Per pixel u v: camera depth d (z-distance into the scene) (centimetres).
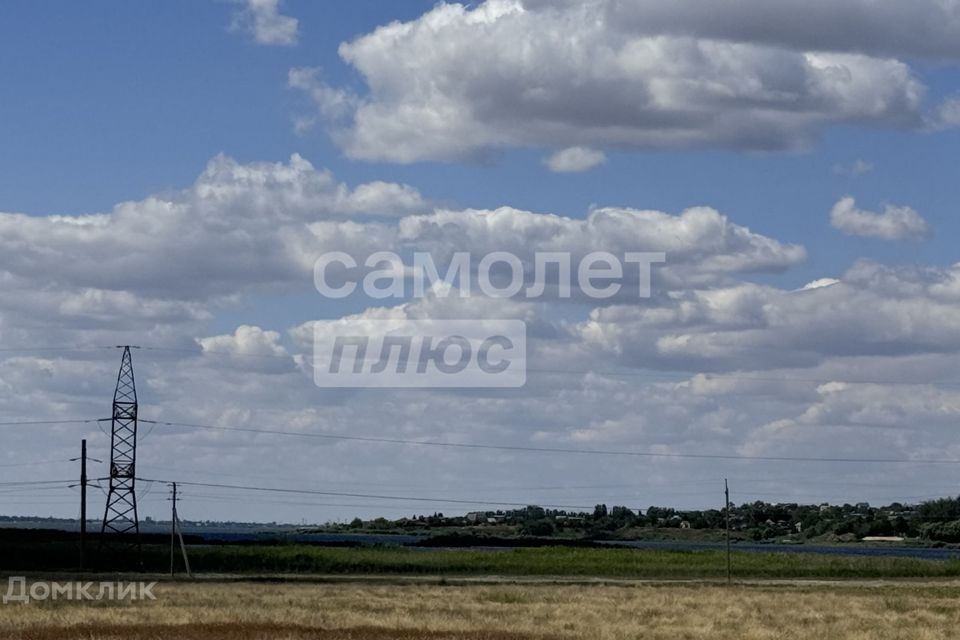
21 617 6278
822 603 8338
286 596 8481
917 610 7862
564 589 9906
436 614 6988
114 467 12975
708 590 9956
